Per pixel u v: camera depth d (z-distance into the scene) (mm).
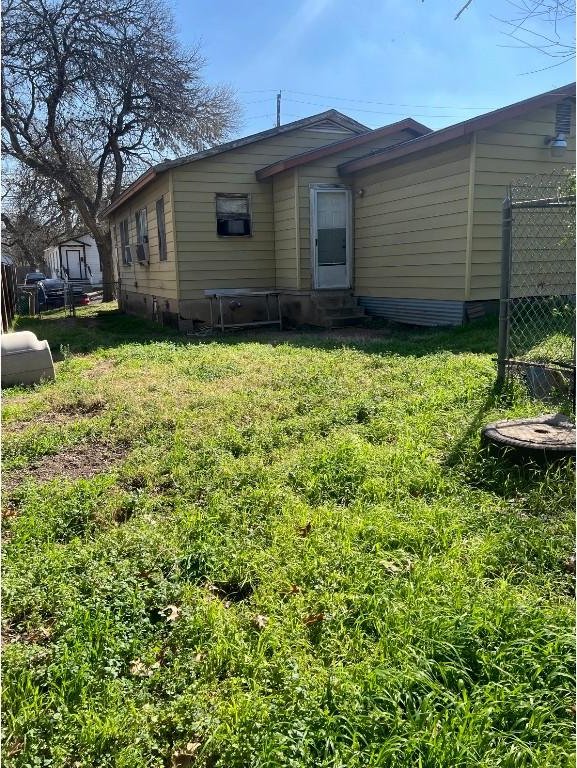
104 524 3303
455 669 2025
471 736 1760
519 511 3164
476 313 9273
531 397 4957
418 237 10188
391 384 5781
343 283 12211
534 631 2170
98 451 4582
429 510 3148
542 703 1885
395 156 10148
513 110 8672
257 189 12703
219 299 11984
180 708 1963
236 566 2762
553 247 9148
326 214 11938
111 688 2049
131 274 17594
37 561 2822
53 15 18828
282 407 5242
